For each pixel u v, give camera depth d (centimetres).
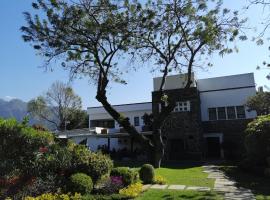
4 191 1043
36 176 1159
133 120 3847
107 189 1154
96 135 3500
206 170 2058
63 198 1021
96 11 1908
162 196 1111
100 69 2005
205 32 1955
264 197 1086
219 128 3259
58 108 5181
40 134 1271
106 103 2016
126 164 2528
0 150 1162
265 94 2969
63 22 1852
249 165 1894
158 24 1998
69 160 1227
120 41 2002
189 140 3097
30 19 1869
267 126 1803
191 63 2066
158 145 2025
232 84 3316
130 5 1923
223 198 1081
